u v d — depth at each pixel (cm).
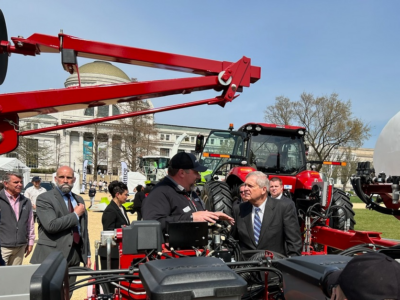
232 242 277
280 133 617
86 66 6256
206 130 7062
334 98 2631
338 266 154
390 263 92
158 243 193
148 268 143
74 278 305
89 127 4941
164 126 6688
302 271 160
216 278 130
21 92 230
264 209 335
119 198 452
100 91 249
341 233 384
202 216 243
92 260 560
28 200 486
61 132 6381
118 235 230
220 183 548
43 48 249
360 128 2578
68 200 368
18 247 462
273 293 222
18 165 1803
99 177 4753
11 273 193
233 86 283
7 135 236
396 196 236
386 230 1008
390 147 253
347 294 93
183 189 271
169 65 276
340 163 633
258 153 610
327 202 468
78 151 6475
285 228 327
